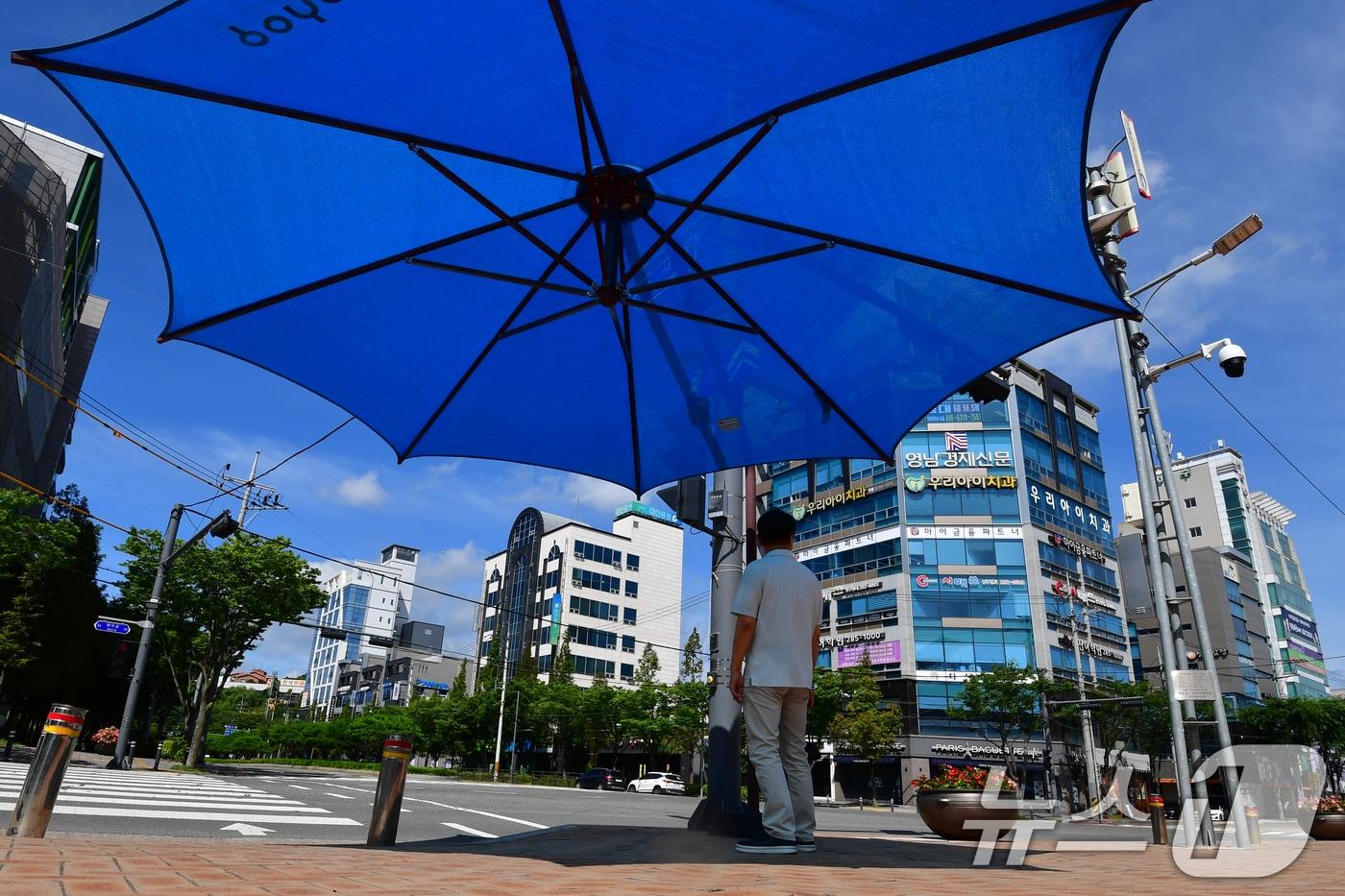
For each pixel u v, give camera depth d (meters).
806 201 3.50
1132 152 12.18
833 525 50.22
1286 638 71.38
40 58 2.77
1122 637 49.03
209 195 3.32
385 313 3.94
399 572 116.69
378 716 62.47
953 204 3.32
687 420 4.53
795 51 2.77
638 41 2.76
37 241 28.67
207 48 2.80
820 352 4.12
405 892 2.23
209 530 20.80
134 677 20.69
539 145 3.30
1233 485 74.31
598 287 3.73
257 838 6.81
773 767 3.76
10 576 26.97
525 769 62.22
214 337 3.77
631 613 71.69
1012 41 2.71
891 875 3.16
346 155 3.35
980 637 44.16
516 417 4.51
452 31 2.79
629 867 3.11
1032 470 47.69
